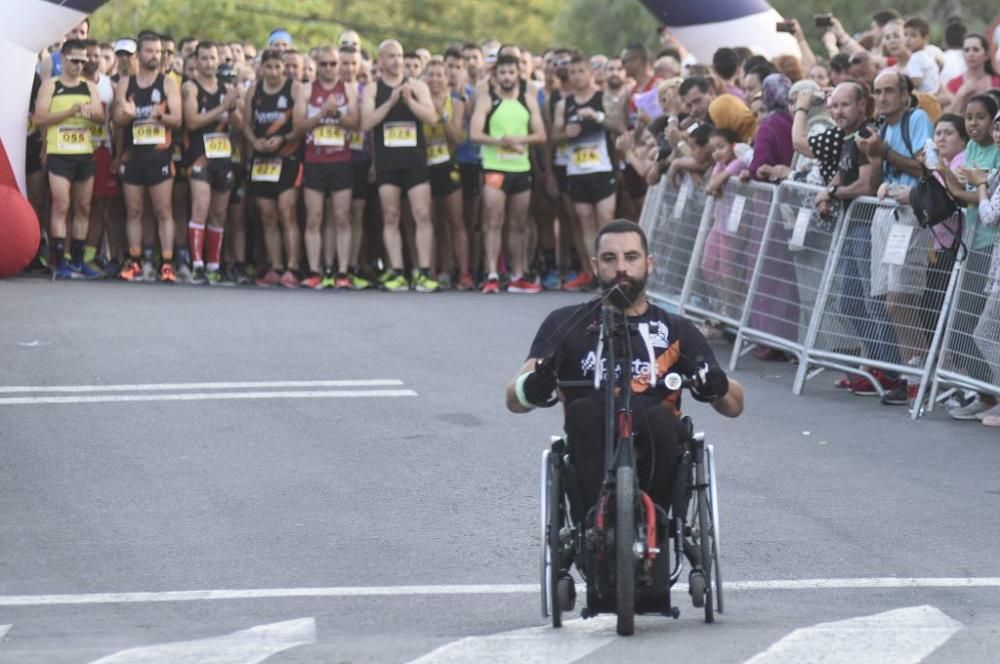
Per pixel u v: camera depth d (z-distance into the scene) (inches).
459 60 1374.3
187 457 729.0
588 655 412.8
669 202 1114.7
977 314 796.0
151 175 1347.2
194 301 1242.0
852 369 885.8
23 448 748.0
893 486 676.1
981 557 561.9
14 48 1275.8
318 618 480.4
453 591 515.8
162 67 1347.2
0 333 1066.7
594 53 2640.3
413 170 1342.3
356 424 802.2
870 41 1226.0
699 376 456.8
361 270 1402.6
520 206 1363.2
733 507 639.1
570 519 473.1
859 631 440.8
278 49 1348.4
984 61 1013.2
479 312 1213.7
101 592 516.7
